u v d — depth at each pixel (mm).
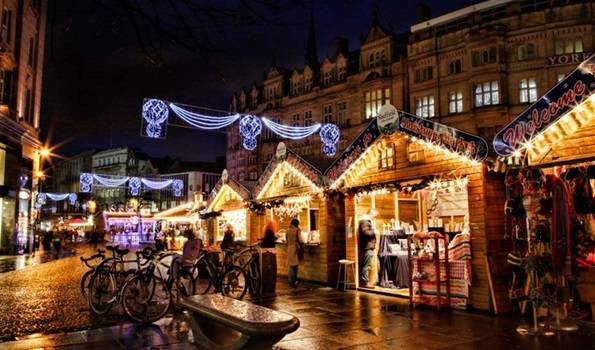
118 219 45531
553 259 7336
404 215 13930
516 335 7211
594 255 7824
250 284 11406
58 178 100438
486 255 8852
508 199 8336
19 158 26953
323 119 45594
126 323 8273
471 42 32219
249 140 17859
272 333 3668
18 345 6742
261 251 11836
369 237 12148
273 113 50438
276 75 51469
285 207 15352
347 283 12164
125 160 83875
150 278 8680
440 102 34312
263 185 16547
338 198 13289
